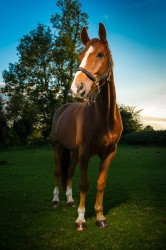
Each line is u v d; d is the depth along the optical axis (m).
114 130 3.98
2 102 25.89
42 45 33.72
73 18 31.88
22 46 34.41
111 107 3.86
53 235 3.72
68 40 31.22
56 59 32.69
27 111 26.75
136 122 31.42
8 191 6.50
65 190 5.26
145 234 3.72
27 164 11.90
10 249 3.29
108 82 3.80
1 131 24.66
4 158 14.46
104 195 6.02
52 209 4.96
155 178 8.23
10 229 3.95
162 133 24.12
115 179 8.10
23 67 34.41
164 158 13.84
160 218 4.36
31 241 3.53
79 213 4.04
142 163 11.99
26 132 26.44
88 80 3.58
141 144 25.16
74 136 4.47
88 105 4.00
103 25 3.73
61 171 5.22
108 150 4.10
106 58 3.72
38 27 34.25
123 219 4.34
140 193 6.20
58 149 5.26
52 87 33.38
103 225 4.02
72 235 3.72
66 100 31.86
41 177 8.55
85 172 3.97
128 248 3.31
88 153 3.96
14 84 35.12
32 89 34.06
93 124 3.85
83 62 3.63
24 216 4.55
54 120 5.51
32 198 5.79
